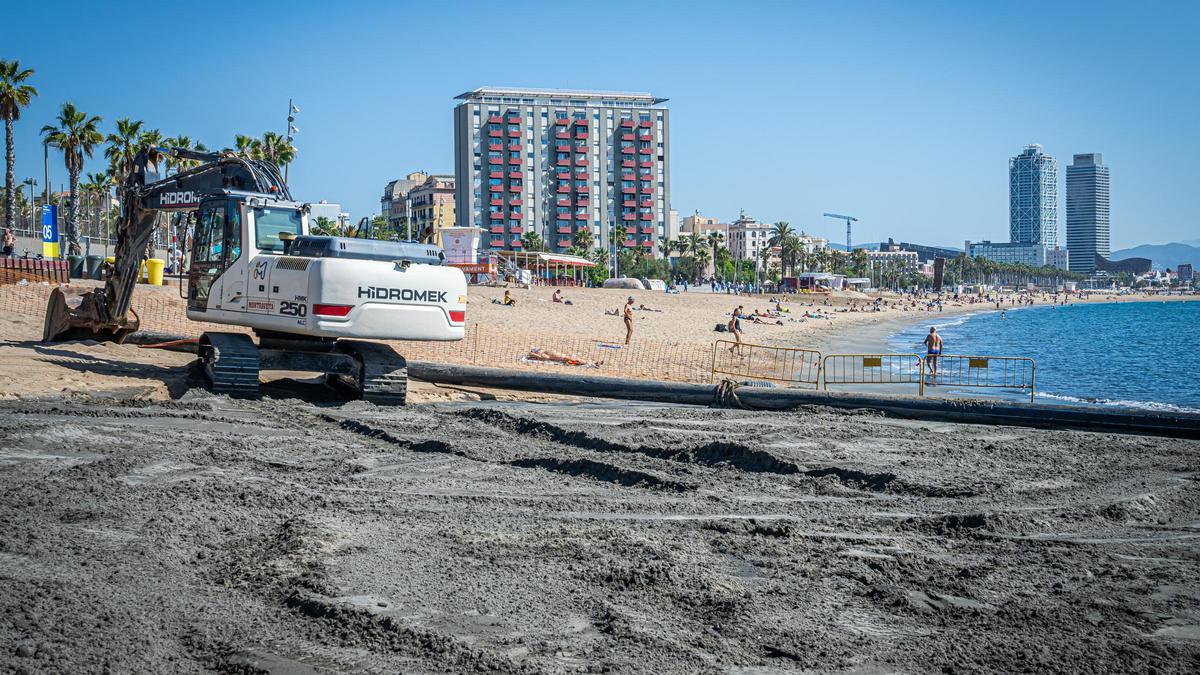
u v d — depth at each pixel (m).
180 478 9.79
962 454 13.49
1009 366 43.12
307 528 7.76
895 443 14.40
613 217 187.75
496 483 10.56
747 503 9.98
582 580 6.86
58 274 34.44
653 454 12.81
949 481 11.32
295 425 14.26
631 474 10.93
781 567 7.46
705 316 71.00
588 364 26.61
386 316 16.33
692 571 7.14
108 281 20.59
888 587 7.05
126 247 20.06
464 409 16.47
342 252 16.25
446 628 5.80
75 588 6.14
